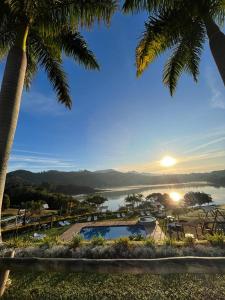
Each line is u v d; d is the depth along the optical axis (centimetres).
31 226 1962
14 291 371
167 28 593
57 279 402
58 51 703
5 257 347
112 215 2808
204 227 1561
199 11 521
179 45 695
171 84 770
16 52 508
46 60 728
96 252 385
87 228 2106
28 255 388
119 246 396
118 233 1997
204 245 386
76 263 314
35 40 688
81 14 542
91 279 398
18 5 476
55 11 532
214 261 292
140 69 683
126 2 540
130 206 4416
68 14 538
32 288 377
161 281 383
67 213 3312
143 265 301
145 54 663
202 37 644
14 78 489
